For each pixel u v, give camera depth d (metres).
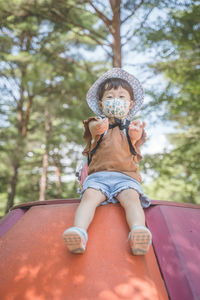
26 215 2.25
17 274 1.58
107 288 1.47
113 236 1.82
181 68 9.13
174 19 8.09
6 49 9.32
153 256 1.81
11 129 14.03
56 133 13.08
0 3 8.05
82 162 2.72
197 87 9.47
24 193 16.00
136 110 2.86
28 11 8.40
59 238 1.87
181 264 1.66
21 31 8.91
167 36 8.23
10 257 1.72
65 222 2.05
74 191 16.34
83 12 8.98
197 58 8.83
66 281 1.52
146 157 9.72
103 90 2.69
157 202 2.31
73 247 1.64
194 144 9.76
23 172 14.36
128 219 1.88
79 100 10.43
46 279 1.54
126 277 1.53
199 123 10.54
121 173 2.30
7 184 13.34
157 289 1.51
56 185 16.81
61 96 10.34
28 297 1.44
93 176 2.28
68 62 9.96
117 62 8.48
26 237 1.91
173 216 2.09
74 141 13.15
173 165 9.89
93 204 2.00
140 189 2.22
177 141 11.37
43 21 8.99
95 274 1.55
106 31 9.62
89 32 9.62
